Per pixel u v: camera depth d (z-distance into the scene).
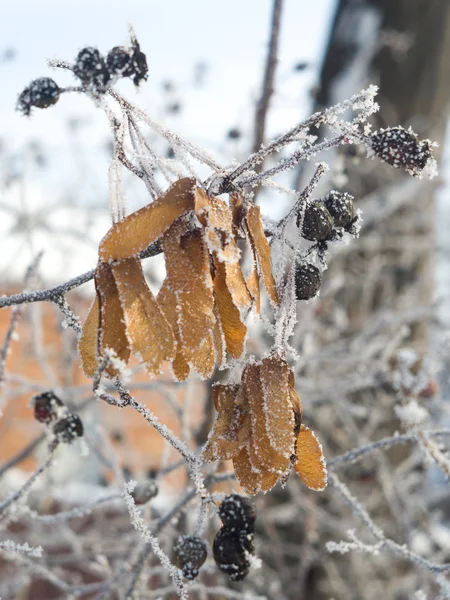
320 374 0.75
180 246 0.28
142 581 0.44
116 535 0.71
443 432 0.39
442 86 0.93
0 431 0.76
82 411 0.63
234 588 0.70
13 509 0.38
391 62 0.91
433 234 0.93
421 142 0.29
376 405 0.76
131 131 0.30
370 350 0.70
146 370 0.27
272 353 0.29
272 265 0.31
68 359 0.66
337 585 0.77
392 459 0.78
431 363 0.46
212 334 0.28
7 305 0.31
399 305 0.84
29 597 0.75
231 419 0.29
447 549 0.62
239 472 0.29
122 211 0.30
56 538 0.65
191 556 0.31
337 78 0.91
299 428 0.29
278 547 0.74
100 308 0.27
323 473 0.29
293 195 0.31
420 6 0.90
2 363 0.43
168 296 0.27
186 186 0.28
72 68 0.29
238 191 0.29
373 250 0.88
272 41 0.52
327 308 0.82
